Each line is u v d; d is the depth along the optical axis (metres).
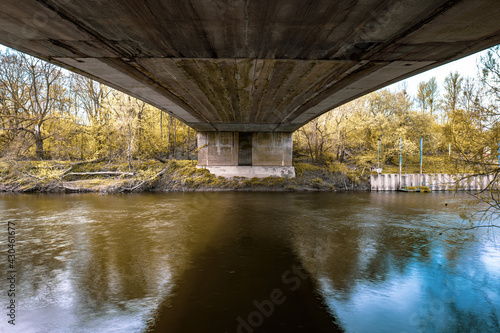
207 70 13.54
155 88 17.02
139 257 12.09
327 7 7.71
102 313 7.89
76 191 30.92
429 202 25.42
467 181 9.20
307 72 13.70
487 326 7.39
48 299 8.64
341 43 10.19
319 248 13.35
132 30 9.23
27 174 31.12
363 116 40.56
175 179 34.28
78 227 16.72
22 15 8.16
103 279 9.98
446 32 9.06
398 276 10.34
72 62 12.46
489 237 14.88
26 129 32.66
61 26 8.88
